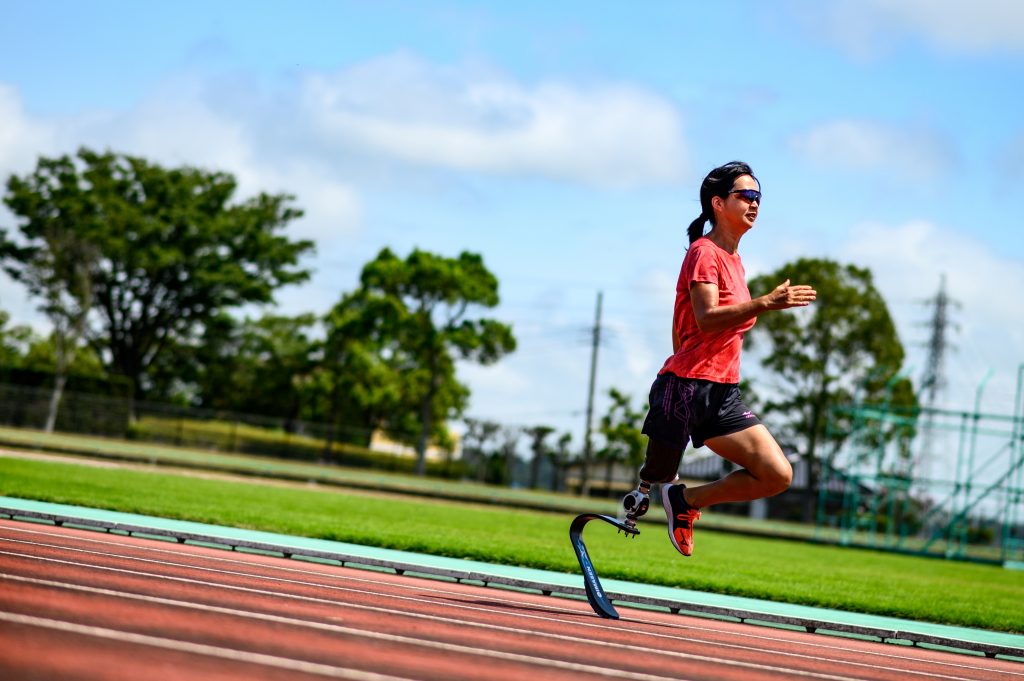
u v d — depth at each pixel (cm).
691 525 600
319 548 973
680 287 590
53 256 5434
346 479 3703
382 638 446
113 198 5962
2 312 7306
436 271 6122
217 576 629
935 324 5569
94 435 5344
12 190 5666
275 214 6444
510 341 6275
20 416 5200
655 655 503
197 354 6706
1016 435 3095
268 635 419
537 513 2814
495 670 400
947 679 546
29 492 1255
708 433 590
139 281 6159
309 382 6988
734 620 810
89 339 6125
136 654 352
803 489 6456
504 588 842
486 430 6106
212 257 6172
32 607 421
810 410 5997
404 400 6819
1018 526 3678
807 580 1275
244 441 5756
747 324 576
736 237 602
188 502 1468
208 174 6372
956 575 1955
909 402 5784
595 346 5931
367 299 6247
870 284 6022
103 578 545
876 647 709
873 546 3119
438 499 3198
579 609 717
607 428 6238
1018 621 1002
